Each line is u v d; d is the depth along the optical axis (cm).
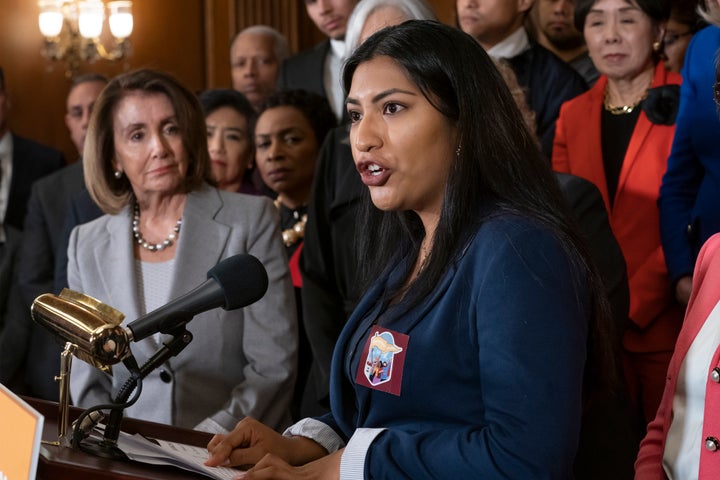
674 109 406
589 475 285
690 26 476
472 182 209
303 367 412
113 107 347
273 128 469
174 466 211
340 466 206
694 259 368
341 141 401
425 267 212
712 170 367
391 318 214
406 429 209
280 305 343
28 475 180
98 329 207
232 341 338
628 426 294
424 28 214
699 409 218
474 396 204
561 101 467
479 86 210
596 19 421
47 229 528
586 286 206
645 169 402
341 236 388
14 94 879
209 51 937
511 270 196
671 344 382
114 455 209
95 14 857
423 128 210
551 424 190
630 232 398
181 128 345
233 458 226
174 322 215
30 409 184
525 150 213
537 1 602
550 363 191
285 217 473
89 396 341
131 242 347
